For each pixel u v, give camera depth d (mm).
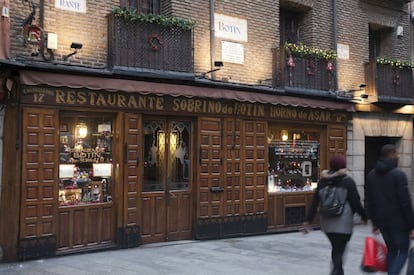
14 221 8156
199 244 10094
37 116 8430
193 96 10141
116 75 9203
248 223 11312
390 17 15031
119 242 9406
